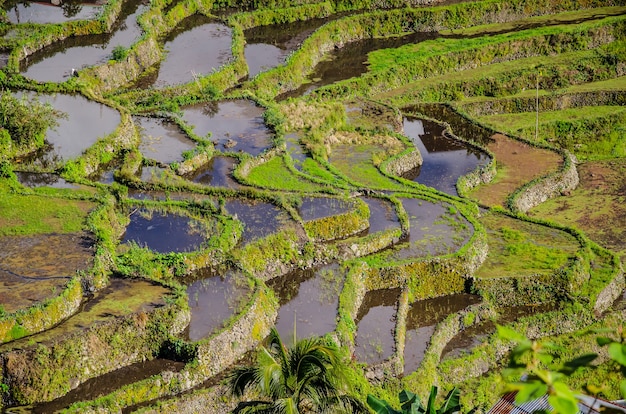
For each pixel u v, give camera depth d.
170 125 57.00
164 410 31.92
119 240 41.31
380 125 63.03
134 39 69.25
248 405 24.33
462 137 64.69
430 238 46.22
